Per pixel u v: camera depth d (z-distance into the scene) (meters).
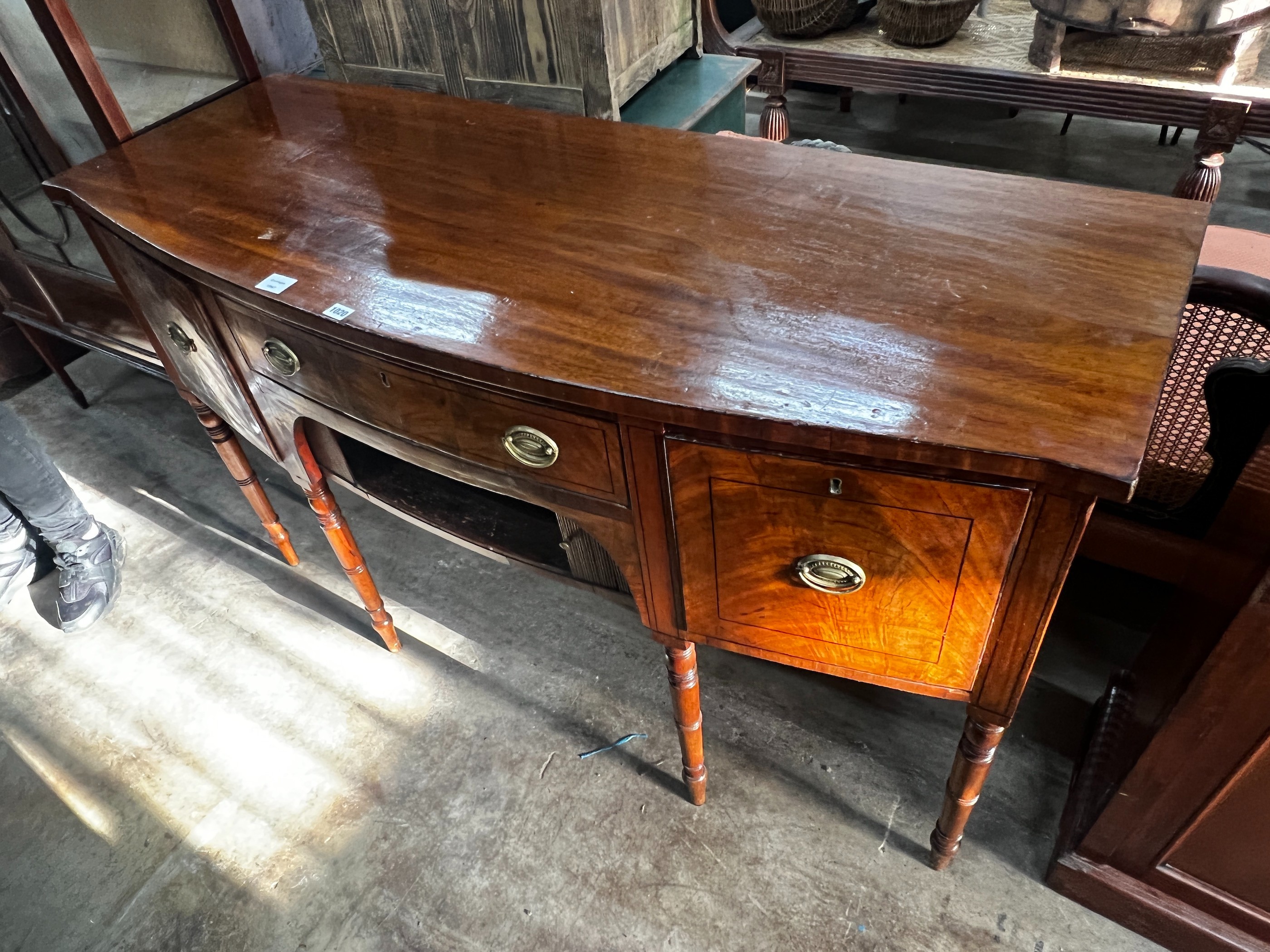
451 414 0.94
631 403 0.78
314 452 1.33
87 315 1.90
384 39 1.69
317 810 1.44
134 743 1.56
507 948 1.26
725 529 0.87
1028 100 2.07
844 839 1.33
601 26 1.47
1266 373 0.99
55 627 1.78
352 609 1.76
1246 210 2.59
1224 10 1.75
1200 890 1.11
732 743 1.46
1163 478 1.31
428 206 1.11
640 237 1.00
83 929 1.33
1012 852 1.29
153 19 1.33
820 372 0.78
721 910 1.27
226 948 1.30
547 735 1.51
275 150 1.29
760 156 1.14
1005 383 0.75
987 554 0.77
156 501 2.03
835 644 0.96
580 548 1.13
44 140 1.54
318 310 0.93
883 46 2.25
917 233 0.96
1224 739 0.92
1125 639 1.53
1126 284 0.85
